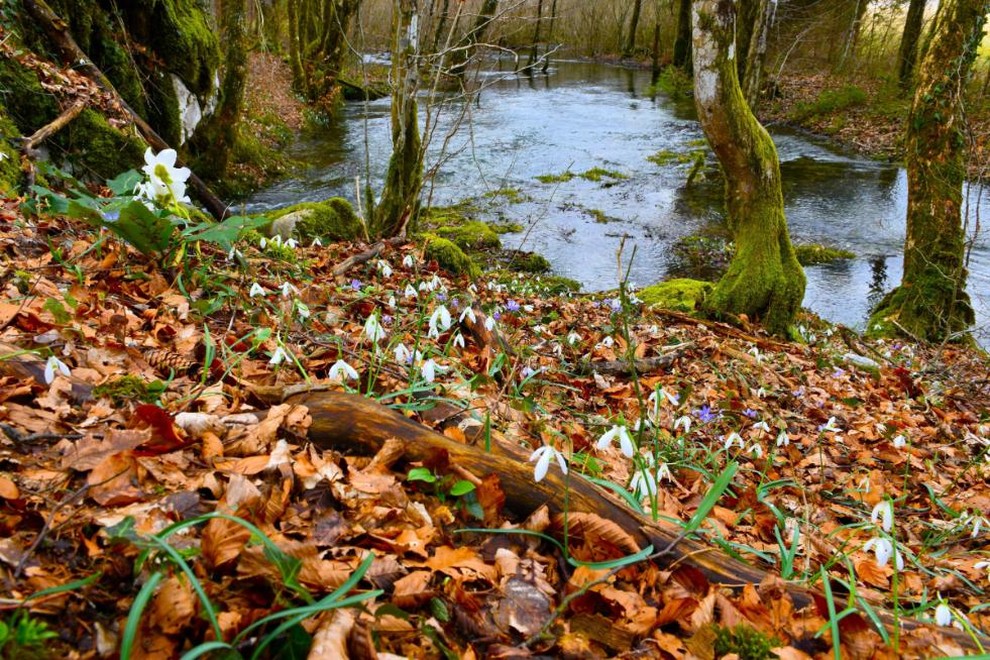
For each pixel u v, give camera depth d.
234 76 12.12
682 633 1.84
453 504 2.08
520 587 1.78
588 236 12.72
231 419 2.15
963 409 6.65
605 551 2.00
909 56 24.08
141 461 1.78
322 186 13.96
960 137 9.73
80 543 1.46
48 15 7.57
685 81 30.98
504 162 17.47
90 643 1.24
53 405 2.04
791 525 2.75
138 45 9.69
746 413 4.57
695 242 12.54
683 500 3.10
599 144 19.95
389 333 3.74
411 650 1.48
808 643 1.88
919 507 3.85
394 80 8.64
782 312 8.60
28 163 5.53
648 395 4.51
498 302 6.07
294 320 3.49
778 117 27.03
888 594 2.57
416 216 9.24
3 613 1.21
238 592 1.45
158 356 2.67
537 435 2.97
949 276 9.77
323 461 2.04
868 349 8.91
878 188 17.02
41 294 2.92
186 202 3.36
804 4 32.56
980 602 2.70
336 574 1.54
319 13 25.19
